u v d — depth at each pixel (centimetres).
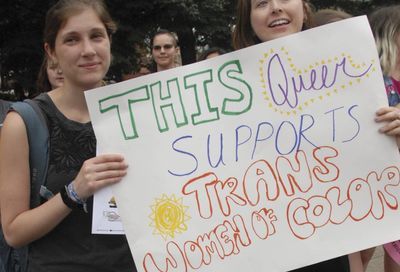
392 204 194
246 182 196
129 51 1017
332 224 194
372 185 195
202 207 194
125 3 966
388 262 273
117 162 190
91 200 195
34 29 938
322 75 199
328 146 197
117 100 196
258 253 193
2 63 959
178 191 194
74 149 194
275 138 198
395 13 270
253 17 209
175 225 193
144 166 195
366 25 198
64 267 189
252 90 200
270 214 194
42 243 192
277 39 200
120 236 198
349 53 198
